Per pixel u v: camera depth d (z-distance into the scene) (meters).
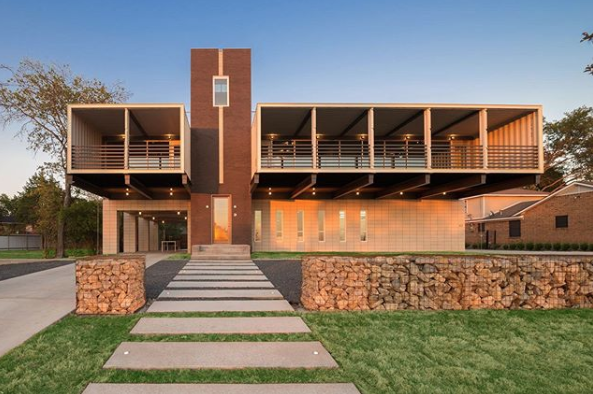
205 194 16.67
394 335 4.25
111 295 5.16
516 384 3.04
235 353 3.55
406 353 3.68
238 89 17.05
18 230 38.69
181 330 4.28
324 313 5.23
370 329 4.47
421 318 5.01
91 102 18.42
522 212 23.91
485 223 27.50
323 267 5.51
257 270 10.21
